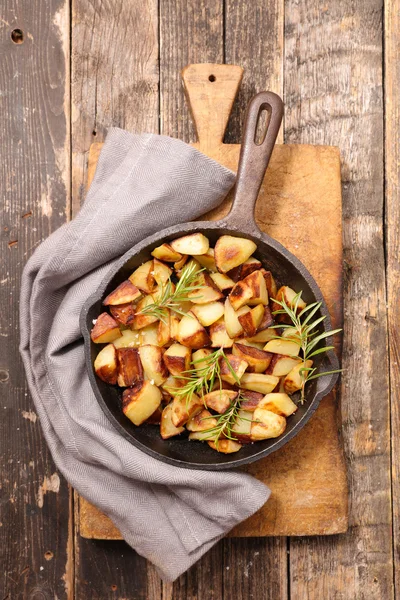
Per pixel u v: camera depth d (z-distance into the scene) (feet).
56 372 2.81
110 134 2.87
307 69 3.05
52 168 3.04
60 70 3.05
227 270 2.70
